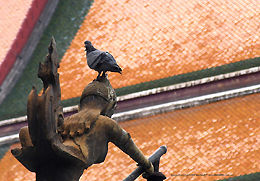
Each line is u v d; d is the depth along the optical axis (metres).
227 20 35.91
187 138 29.80
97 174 28.70
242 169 27.92
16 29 36.38
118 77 33.75
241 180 27.48
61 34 37.34
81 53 35.88
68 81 34.28
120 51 35.56
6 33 36.38
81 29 37.41
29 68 36.12
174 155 29.11
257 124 29.75
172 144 29.69
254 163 28.06
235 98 31.16
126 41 36.12
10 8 37.62
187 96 32.00
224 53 34.06
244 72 32.28
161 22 36.78
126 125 31.22
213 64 33.50
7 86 35.03
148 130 30.70
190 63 33.88
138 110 31.61
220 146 29.09
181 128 30.36
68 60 35.56
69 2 38.72
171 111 31.23
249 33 34.88
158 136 30.30
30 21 37.09
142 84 33.25
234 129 29.73
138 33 36.44
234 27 35.38
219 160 28.50
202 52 34.34
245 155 28.50
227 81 32.28
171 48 35.00
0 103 34.41
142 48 35.41
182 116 30.94
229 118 30.30
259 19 35.66
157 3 38.03
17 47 36.03
